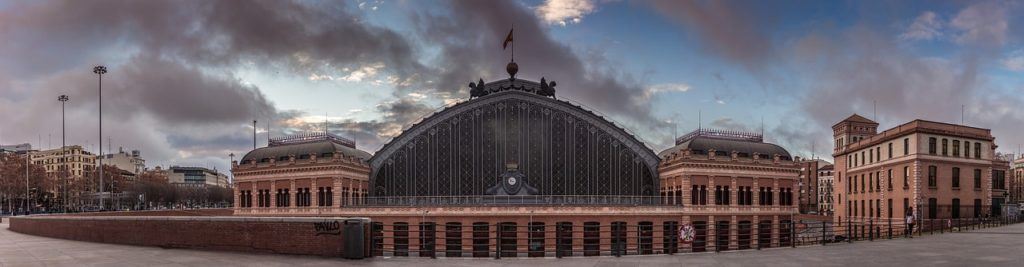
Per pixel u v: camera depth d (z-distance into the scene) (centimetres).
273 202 8706
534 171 8906
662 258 3216
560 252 3300
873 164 8969
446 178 8975
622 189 8956
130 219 3803
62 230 4541
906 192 7881
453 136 9050
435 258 3147
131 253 3344
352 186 8625
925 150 7681
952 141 7875
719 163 8388
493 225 7750
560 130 9006
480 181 8925
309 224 3198
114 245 3788
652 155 8969
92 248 3622
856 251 3525
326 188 8338
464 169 8969
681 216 8125
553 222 7775
